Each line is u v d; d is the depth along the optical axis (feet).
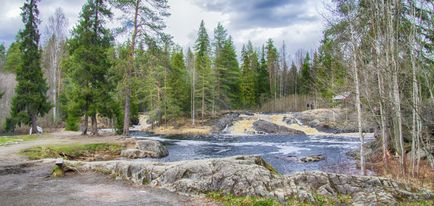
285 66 274.36
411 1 34.71
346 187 28.32
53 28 142.61
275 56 257.14
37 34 106.73
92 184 34.60
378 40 38.34
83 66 91.56
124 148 74.64
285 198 26.76
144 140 80.43
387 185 28.84
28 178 37.52
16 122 103.40
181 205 26.96
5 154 55.93
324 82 56.39
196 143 105.91
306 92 227.20
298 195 26.94
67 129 122.72
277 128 145.48
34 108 105.40
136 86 95.66
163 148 80.18
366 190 27.86
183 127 157.89
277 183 28.96
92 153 68.59
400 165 44.52
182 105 178.19
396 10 37.29
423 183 36.63
